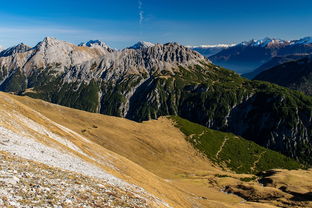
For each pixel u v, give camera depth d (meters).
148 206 26.33
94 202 20.30
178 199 63.47
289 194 107.62
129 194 28.97
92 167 41.84
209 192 112.56
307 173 146.75
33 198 16.44
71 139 69.25
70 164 35.09
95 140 160.12
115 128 193.38
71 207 17.34
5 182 17.33
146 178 65.75
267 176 144.25
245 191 115.81
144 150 173.75
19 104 76.31
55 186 20.64
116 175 47.78
